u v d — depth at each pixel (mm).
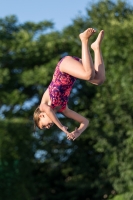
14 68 46844
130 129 38906
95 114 42812
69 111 15516
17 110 46312
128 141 37781
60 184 47531
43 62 46781
